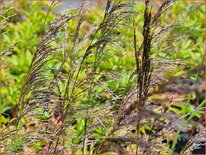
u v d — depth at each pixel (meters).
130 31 5.79
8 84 4.99
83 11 3.35
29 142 3.27
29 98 3.19
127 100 2.75
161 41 3.02
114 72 3.26
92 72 3.26
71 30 5.21
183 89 2.23
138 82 2.60
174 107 4.83
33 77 3.19
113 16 3.04
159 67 2.87
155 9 5.67
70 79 3.32
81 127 4.02
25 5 6.88
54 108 3.24
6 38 5.55
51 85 3.32
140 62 2.63
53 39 3.23
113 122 2.96
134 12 3.00
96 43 3.11
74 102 3.22
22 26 6.24
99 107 3.26
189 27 5.98
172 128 3.09
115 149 2.58
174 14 6.43
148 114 2.35
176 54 5.50
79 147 3.31
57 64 4.99
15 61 5.41
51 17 6.41
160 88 2.34
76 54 3.52
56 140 3.46
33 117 3.49
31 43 5.89
